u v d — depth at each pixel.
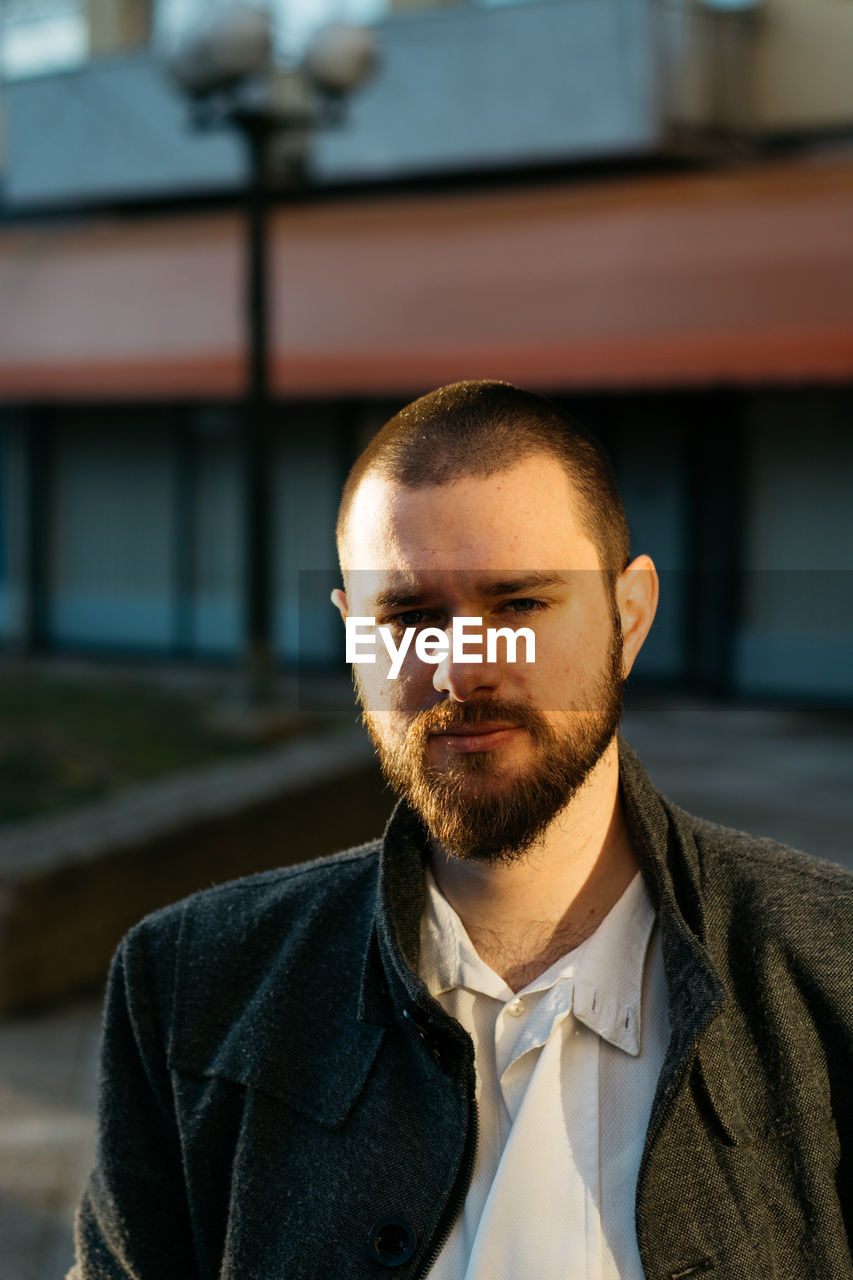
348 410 13.21
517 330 11.07
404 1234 1.23
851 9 11.70
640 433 12.30
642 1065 1.24
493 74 12.35
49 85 14.39
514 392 1.25
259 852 5.98
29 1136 4.03
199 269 12.80
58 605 14.76
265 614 8.98
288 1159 1.29
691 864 1.30
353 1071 1.30
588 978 1.26
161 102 13.80
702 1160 1.18
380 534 1.22
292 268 12.33
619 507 1.30
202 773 7.15
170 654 14.23
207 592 14.08
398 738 1.23
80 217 14.77
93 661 13.95
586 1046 1.25
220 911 1.45
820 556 11.68
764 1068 1.23
